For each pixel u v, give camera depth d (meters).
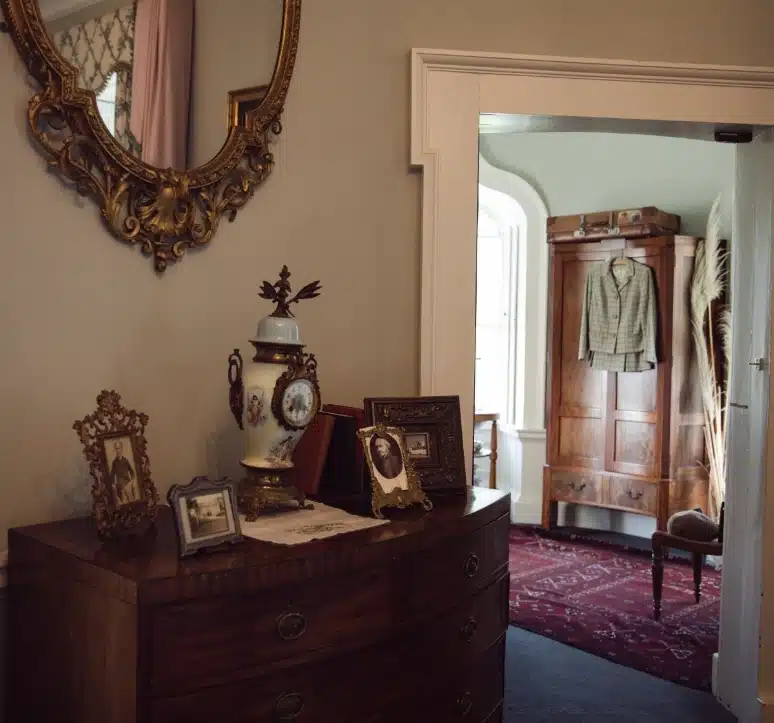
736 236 3.22
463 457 2.28
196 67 2.13
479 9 2.64
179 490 1.63
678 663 3.57
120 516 1.76
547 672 3.47
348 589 1.74
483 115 2.66
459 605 2.03
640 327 5.35
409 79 2.57
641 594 4.49
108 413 1.81
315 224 2.44
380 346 2.56
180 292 2.15
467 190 2.61
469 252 2.61
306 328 2.43
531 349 6.18
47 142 1.85
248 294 2.30
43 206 1.87
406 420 2.22
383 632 1.82
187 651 1.51
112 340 2.02
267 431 1.95
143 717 1.47
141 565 1.55
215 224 2.20
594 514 6.00
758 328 3.02
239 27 2.23
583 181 6.00
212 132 2.18
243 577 1.57
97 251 1.98
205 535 1.65
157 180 2.04
